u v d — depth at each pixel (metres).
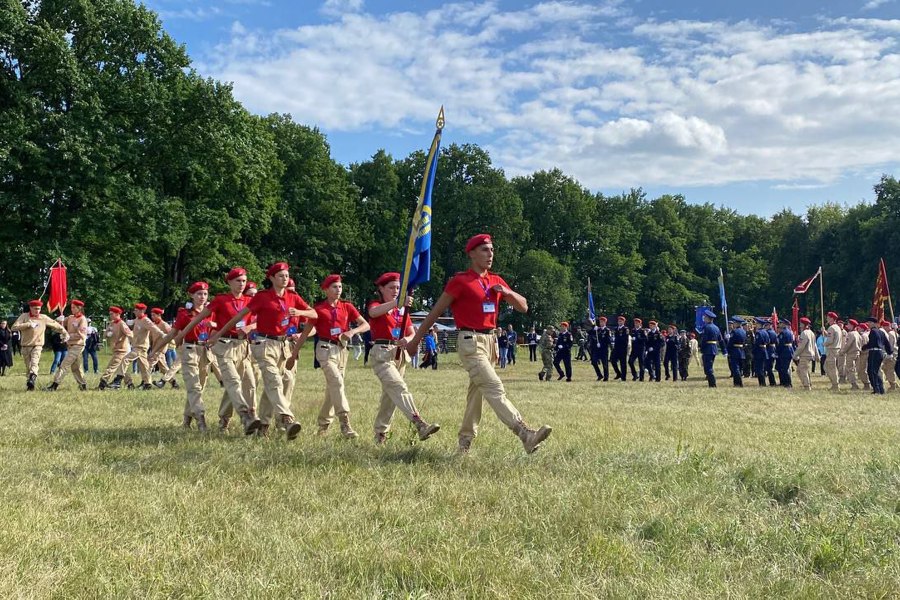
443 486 5.77
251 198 41.00
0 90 29.72
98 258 34.44
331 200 55.97
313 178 55.59
